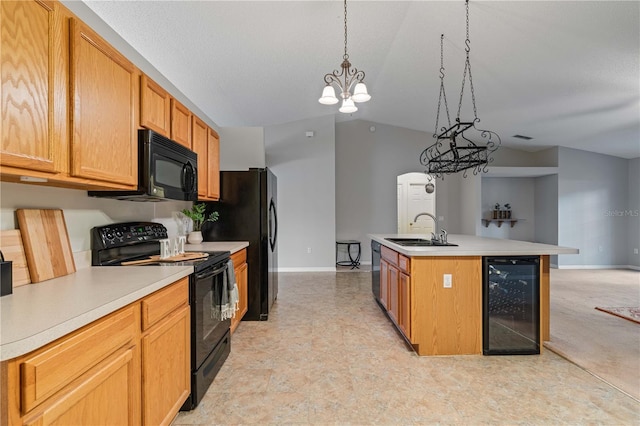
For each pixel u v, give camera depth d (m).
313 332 3.17
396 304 3.03
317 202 6.41
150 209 2.74
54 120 1.24
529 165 7.37
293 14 2.82
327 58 3.85
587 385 2.15
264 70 3.86
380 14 3.07
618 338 2.94
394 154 7.35
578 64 3.58
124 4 2.31
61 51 1.27
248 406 1.94
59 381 0.94
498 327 2.65
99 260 1.92
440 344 2.61
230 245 3.21
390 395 2.05
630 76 3.70
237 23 2.79
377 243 4.00
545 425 1.75
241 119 5.62
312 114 6.17
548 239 6.98
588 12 2.76
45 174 1.23
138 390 1.35
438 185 7.39
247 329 3.26
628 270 6.43
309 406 1.94
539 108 4.94
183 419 1.82
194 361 1.92
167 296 1.61
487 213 7.54
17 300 1.18
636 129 5.32
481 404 1.94
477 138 6.94
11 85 1.06
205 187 2.98
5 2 1.03
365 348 2.78
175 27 2.67
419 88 4.97
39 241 1.51
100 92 1.51
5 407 0.81
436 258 2.60
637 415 1.83
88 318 1.05
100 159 1.51
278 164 6.38
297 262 6.43
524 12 2.88
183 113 2.47
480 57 3.74
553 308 3.88
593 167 6.73
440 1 2.91
